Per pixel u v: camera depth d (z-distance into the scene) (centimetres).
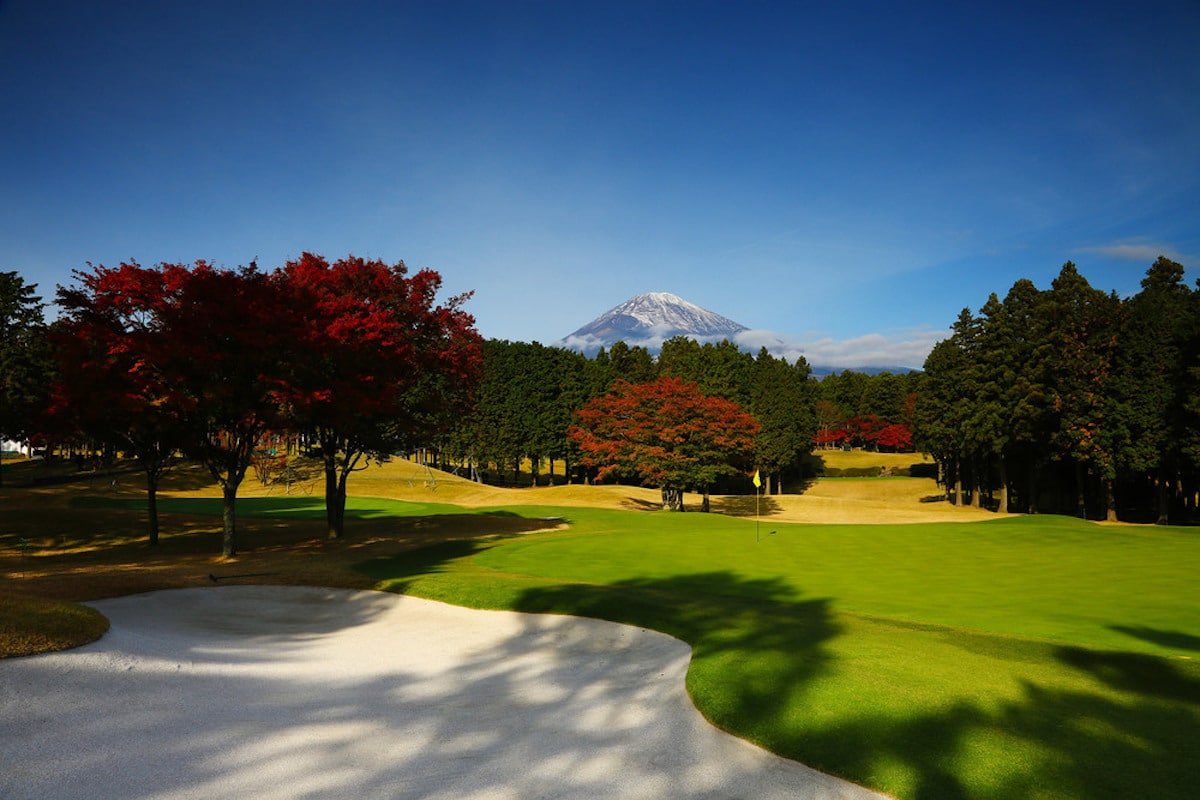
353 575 2270
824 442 13600
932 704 997
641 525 4097
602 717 1076
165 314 2477
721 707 1026
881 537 3378
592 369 8512
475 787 827
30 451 8412
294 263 3166
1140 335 4988
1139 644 1399
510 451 7950
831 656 1231
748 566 2550
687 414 5728
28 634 1156
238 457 2848
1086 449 5088
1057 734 902
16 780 793
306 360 2719
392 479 7319
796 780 818
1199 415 4603
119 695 1045
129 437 3091
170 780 825
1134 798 741
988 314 6159
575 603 1769
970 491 7675
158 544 3209
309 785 827
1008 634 1445
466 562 2602
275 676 1271
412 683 1289
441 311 3375
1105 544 3134
